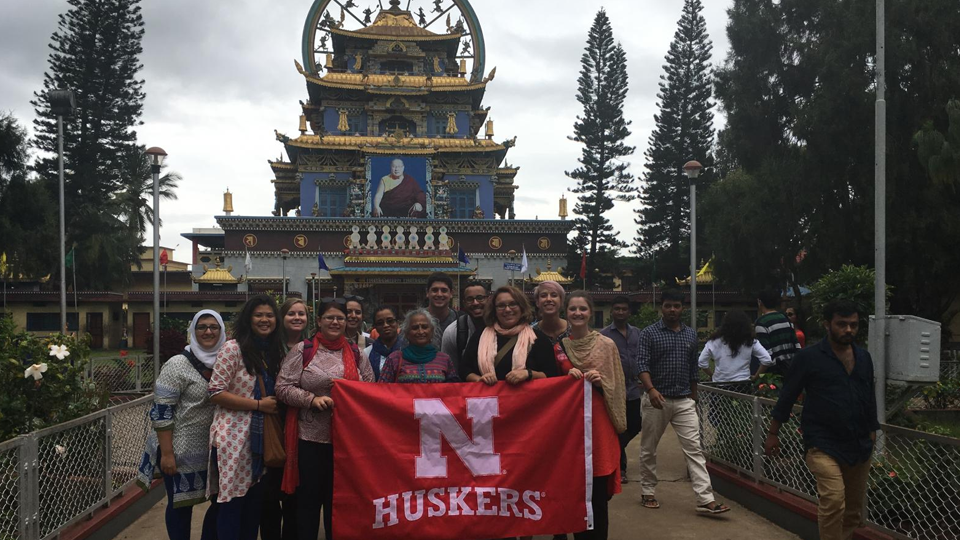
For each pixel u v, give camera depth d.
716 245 28.66
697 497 6.79
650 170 49.62
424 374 5.39
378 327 6.67
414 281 42.09
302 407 4.97
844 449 4.87
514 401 5.24
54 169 45.19
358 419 5.06
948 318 24.42
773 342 8.25
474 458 5.19
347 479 5.01
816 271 24.95
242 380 4.86
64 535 5.52
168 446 4.76
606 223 51.66
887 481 5.37
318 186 50.16
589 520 5.20
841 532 4.79
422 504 5.09
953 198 22.00
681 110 48.84
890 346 6.66
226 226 45.66
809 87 26.47
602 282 53.62
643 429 7.14
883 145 7.70
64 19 46.06
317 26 52.47
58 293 37.47
